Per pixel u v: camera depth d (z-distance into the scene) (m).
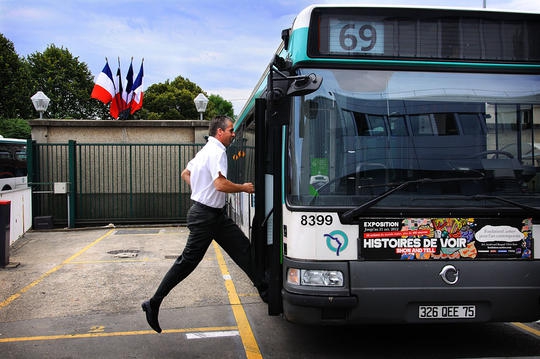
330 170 3.67
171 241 10.44
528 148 3.83
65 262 8.13
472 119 3.80
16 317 5.20
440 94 3.82
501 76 3.91
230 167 10.68
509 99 3.88
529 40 3.96
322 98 3.74
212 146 4.20
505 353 4.21
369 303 3.51
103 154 12.91
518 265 3.62
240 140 8.72
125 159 13.48
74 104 43.81
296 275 3.56
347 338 4.61
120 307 5.57
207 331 4.78
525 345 4.41
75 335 4.64
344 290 3.50
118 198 13.20
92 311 5.42
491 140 3.80
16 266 7.70
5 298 5.94
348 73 3.79
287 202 3.66
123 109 14.26
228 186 4.07
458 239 3.59
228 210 10.53
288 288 3.60
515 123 3.86
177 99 48.53
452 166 3.72
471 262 3.59
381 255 3.54
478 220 3.61
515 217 3.64
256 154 4.14
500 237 3.62
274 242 3.86
